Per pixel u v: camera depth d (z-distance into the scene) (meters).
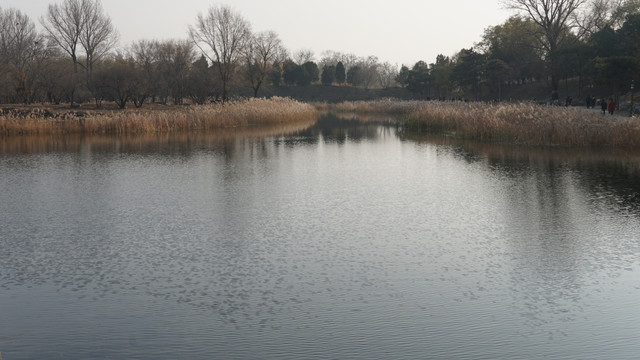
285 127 45.34
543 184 18.56
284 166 23.20
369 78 135.00
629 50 54.56
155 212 14.91
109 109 50.84
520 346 7.23
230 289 9.30
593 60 56.56
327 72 125.88
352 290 9.21
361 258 10.90
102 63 81.50
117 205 15.80
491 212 14.64
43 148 30.06
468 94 97.94
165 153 27.77
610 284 9.40
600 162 23.30
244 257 11.02
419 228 13.12
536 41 75.50
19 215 14.70
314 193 17.30
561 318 8.07
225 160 25.14
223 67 66.69
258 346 7.27
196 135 37.69
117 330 7.79
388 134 38.38
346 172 21.47
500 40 87.31
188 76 60.88
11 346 7.34
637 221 13.57
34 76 57.34
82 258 11.06
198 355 7.05
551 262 10.58
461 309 8.41
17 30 68.62
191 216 14.45
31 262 10.84
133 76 51.69
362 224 13.51
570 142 28.56
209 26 64.75
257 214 14.59
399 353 7.06
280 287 9.37
